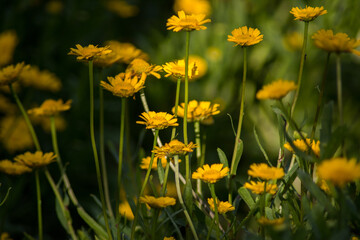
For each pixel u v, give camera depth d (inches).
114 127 143.9
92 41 161.5
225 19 156.7
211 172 65.0
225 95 142.3
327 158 63.0
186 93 65.9
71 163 123.5
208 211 68.0
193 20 65.2
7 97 127.0
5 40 124.0
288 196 66.4
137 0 186.9
